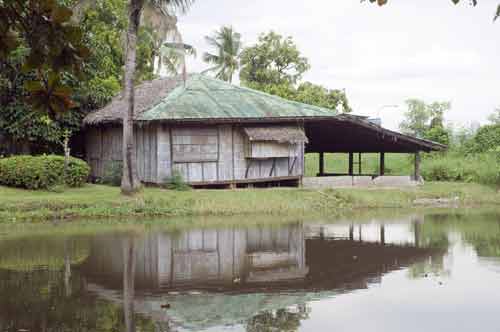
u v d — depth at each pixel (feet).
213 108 78.79
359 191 82.12
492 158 98.27
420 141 89.20
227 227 60.29
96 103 92.79
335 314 29.76
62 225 59.41
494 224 63.87
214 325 27.81
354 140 99.04
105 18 100.89
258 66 159.53
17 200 63.05
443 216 71.10
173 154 76.28
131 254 45.37
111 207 65.00
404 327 27.61
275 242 51.67
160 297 33.01
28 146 88.53
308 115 81.82
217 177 78.64
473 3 14.44
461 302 32.19
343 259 44.47
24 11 8.50
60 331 26.73
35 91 8.67
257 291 34.55
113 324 27.86
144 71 117.80
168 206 67.67
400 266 41.91
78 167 74.95
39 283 35.96
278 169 83.10
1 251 45.65
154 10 63.36
